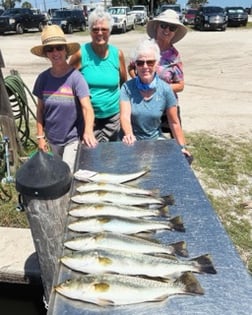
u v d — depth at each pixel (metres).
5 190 4.38
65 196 2.18
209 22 24.95
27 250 3.31
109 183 2.30
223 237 1.82
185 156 2.92
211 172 5.14
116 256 1.65
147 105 3.19
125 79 4.05
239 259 1.67
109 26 3.63
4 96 4.74
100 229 1.87
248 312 1.41
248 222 4.04
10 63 13.88
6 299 3.17
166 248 1.73
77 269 1.63
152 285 1.53
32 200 2.14
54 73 3.28
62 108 3.30
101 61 3.77
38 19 25.22
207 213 2.01
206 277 1.57
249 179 5.00
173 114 3.28
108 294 1.49
